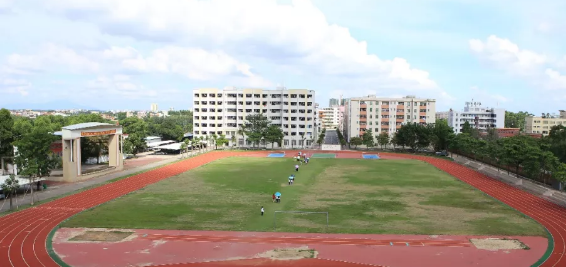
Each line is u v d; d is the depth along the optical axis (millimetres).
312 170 99062
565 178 61656
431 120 176750
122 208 57219
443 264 36469
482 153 103250
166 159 123188
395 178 86312
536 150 76375
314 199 64062
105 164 104438
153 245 41562
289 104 170750
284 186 75938
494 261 37188
